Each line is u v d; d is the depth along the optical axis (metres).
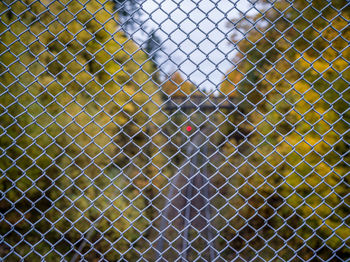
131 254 7.80
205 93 2.10
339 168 4.99
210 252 8.87
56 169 6.20
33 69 4.96
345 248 5.30
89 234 7.04
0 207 5.57
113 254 7.30
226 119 2.13
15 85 4.67
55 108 5.62
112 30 5.42
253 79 4.43
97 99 5.84
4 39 4.44
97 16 5.36
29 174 5.70
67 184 6.48
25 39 4.72
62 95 5.63
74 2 5.31
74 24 5.39
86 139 6.23
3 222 5.54
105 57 5.37
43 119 5.53
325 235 5.54
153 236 8.96
